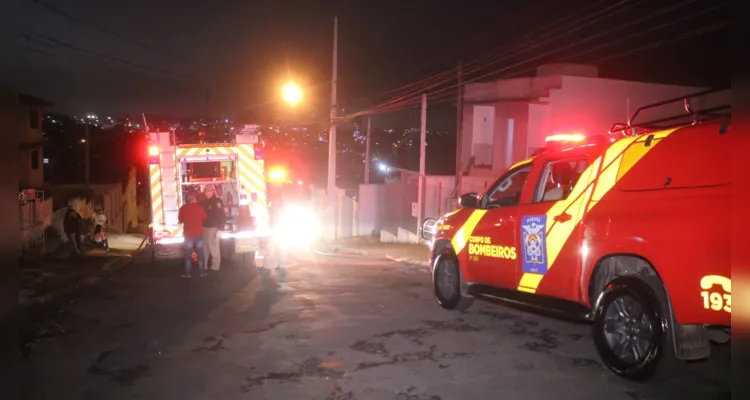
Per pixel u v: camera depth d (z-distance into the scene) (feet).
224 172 51.80
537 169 24.13
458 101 70.33
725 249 15.49
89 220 74.02
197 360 21.80
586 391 17.87
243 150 49.49
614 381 18.71
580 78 70.33
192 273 45.03
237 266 49.06
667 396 17.35
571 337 24.08
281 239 47.03
